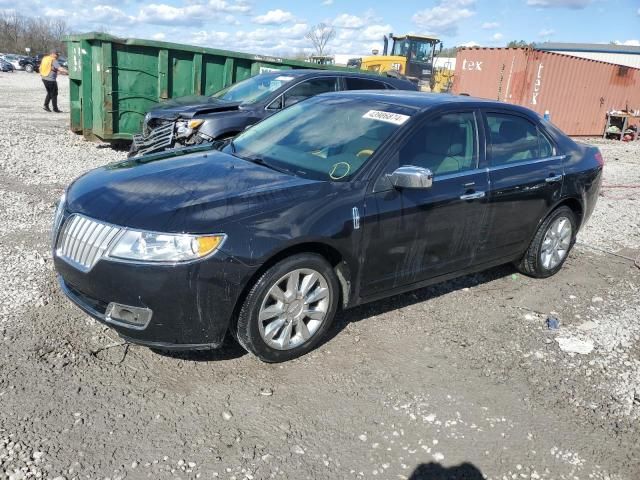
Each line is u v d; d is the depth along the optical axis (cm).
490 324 450
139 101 1026
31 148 1009
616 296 527
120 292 319
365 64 2414
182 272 314
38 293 424
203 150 468
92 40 997
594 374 388
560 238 550
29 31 8250
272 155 433
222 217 329
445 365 385
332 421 318
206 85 1082
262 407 324
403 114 432
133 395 323
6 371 331
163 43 1012
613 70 2061
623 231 752
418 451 302
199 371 352
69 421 297
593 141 2016
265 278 341
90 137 1119
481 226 461
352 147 414
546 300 506
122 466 272
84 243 332
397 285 422
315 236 354
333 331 415
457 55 2081
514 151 495
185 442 291
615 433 329
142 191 355
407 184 380
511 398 354
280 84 851
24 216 608
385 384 357
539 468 298
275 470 279
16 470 261
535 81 1881
